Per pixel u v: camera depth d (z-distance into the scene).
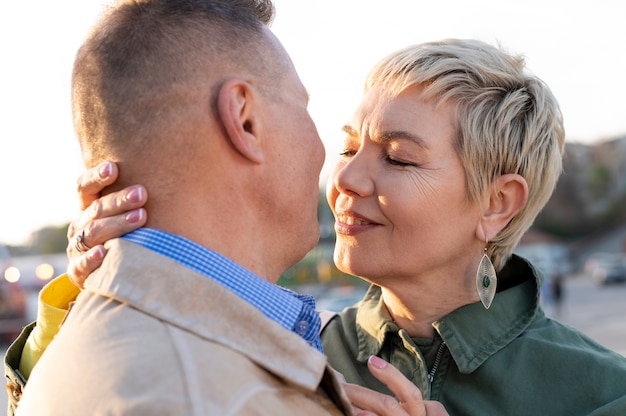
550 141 2.01
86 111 1.43
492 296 1.97
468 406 1.90
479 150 1.90
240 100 1.42
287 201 1.49
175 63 1.38
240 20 1.47
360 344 2.12
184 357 1.21
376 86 1.97
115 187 1.42
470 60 1.91
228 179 1.41
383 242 1.93
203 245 1.38
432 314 2.01
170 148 1.37
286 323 1.43
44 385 1.28
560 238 82.56
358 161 1.95
